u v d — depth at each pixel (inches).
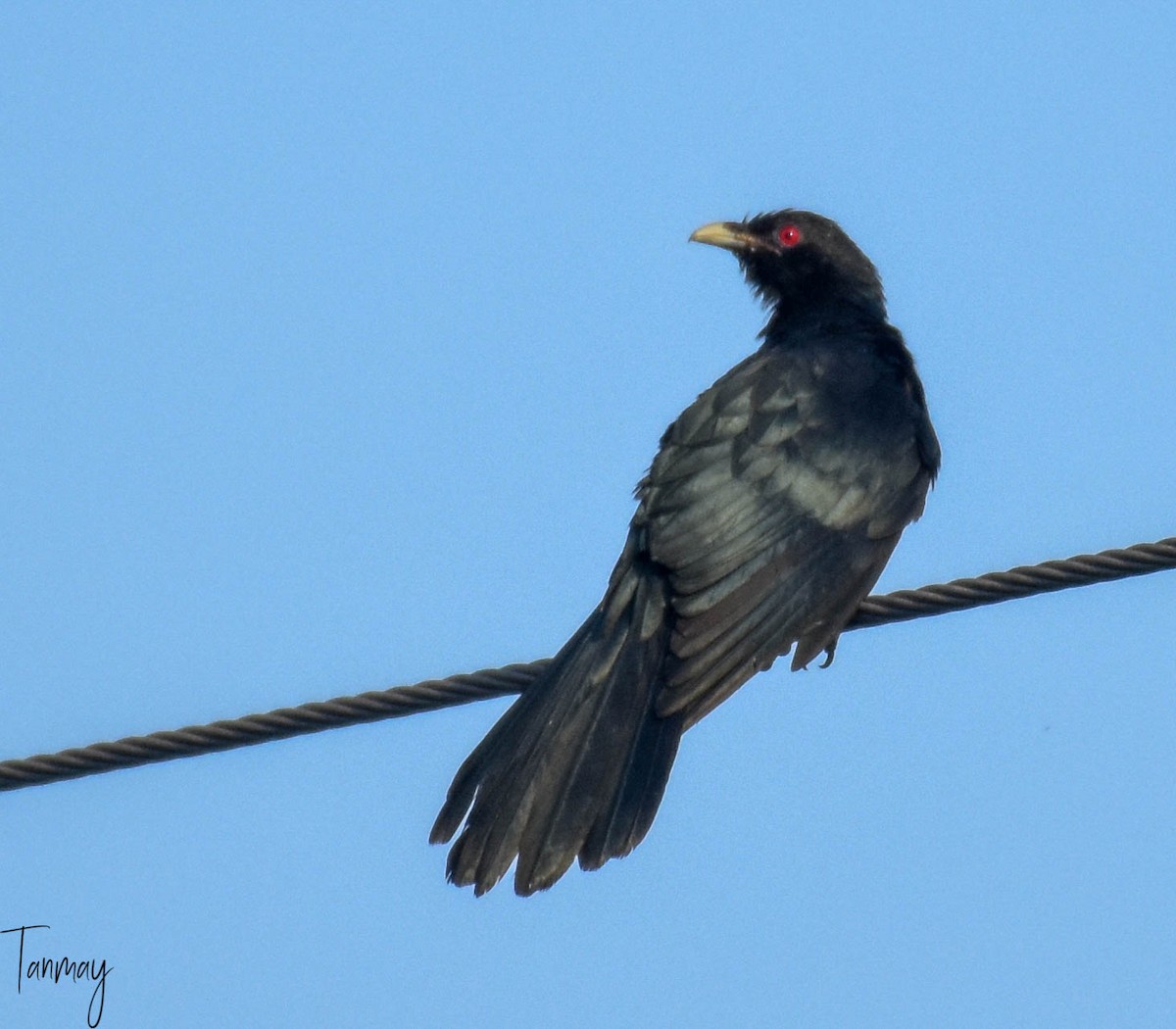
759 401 539.2
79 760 446.9
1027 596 480.4
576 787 456.8
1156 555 458.6
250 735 450.0
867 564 524.4
